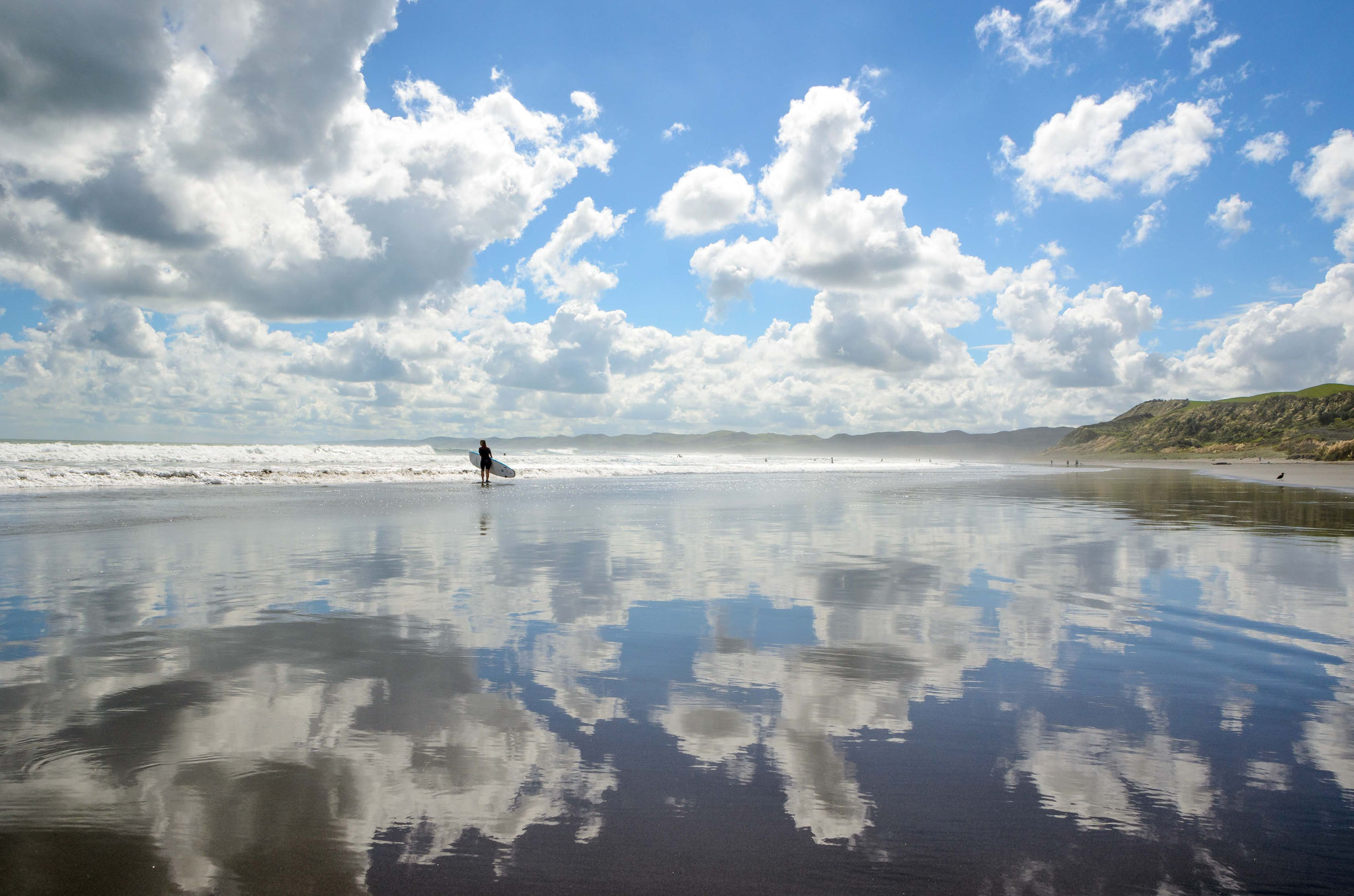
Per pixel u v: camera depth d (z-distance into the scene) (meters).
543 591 6.21
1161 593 6.07
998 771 2.70
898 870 2.06
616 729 3.10
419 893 1.95
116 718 3.20
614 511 14.47
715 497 19.50
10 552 8.38
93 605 5.57
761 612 5.40
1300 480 29.08
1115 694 3.57
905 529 11.29
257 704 3.38
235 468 27.48
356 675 3.84
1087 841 2.22
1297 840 2.23
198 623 4.99
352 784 2.57
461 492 21.14
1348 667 4.03
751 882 2.00
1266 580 6.69
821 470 47.38
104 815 2.34
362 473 27.66
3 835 2.22
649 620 5.12
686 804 2.44
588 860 2.11
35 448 28.92
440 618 5.16
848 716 3.26
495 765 2.74
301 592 6.11
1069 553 8.52
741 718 3.25
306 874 2.04
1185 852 2.16
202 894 1.94
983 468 58.06
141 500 16.27
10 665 3.98
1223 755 2.85
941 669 3.97
